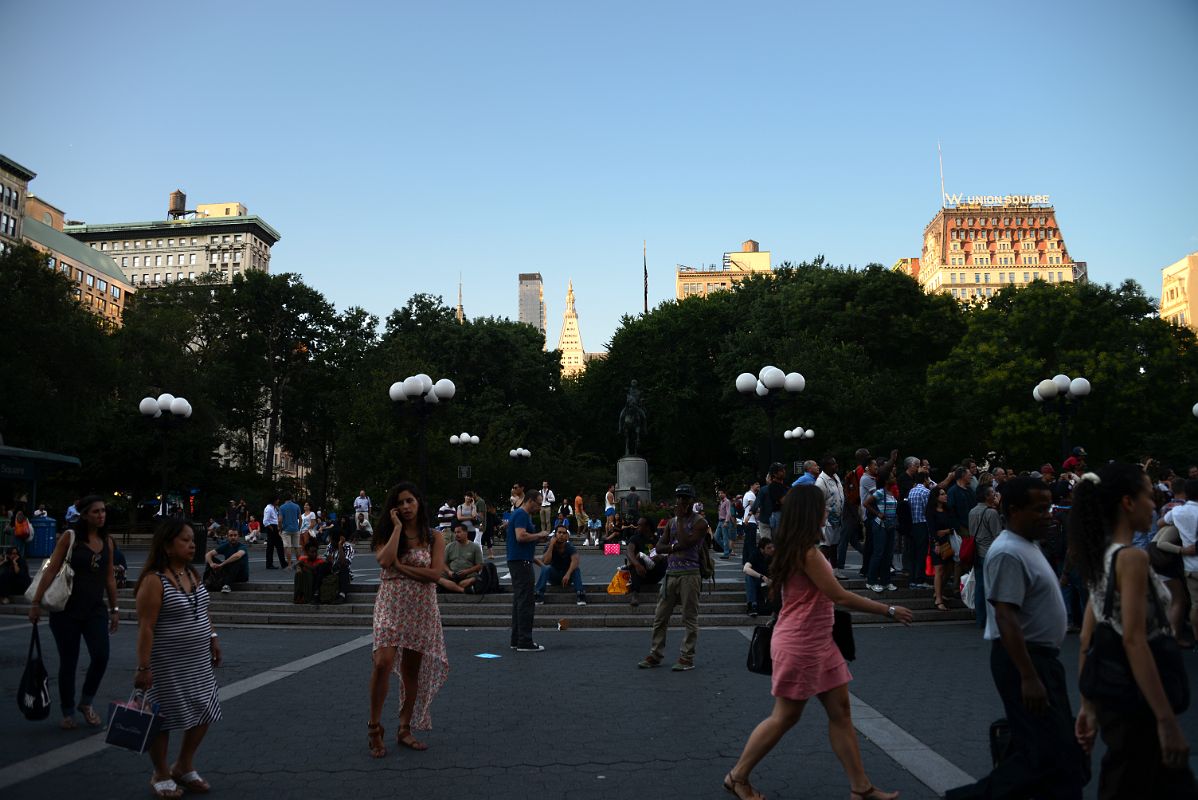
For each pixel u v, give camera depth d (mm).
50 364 39625
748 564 13164
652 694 8039
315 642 11688
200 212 139875
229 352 58375
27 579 10180
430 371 44812
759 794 4828
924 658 9859
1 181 78812
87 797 5078
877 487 14164
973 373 42312
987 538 11969
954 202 129750
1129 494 3666
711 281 147125
